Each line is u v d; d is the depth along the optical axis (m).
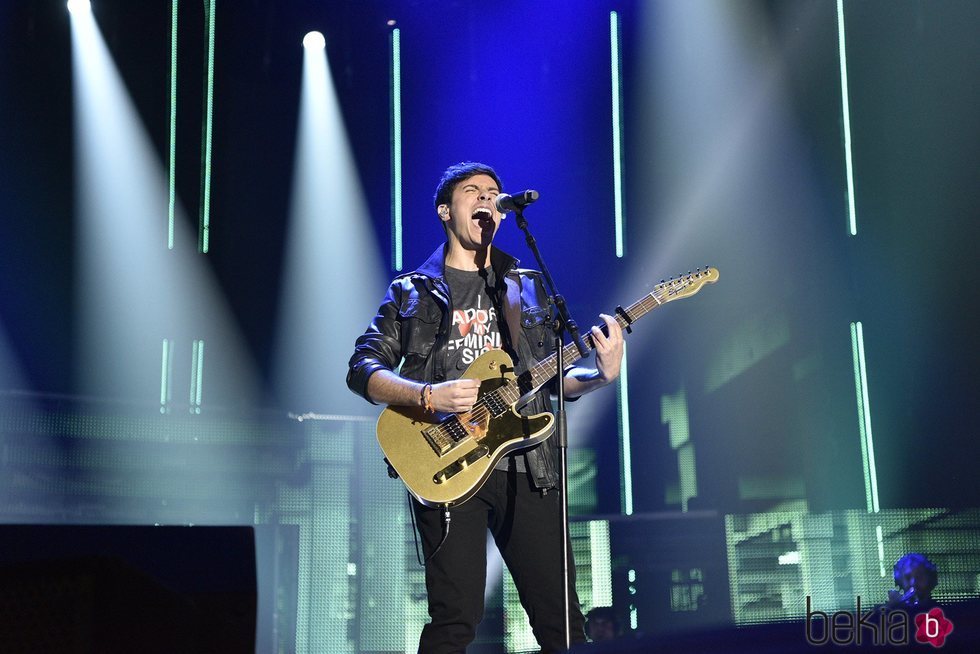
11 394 5.87
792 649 1.42
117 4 7.22
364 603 6.14
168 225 7.25
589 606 6.38
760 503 7.30
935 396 7.09
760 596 6.40
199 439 6.24
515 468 2.70
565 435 2.59
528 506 2.68
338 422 6.47
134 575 1.57
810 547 6.51
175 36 7.34
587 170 7.66
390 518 6.36
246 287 7.37
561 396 2.62
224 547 1.62
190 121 7.36
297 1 7.43
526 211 7.62
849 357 7.37
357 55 7.62
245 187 7.45
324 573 6.18
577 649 1.55
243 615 1.60
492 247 2.96
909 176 7.28
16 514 5.80
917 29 7.21
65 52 7.15
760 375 7.51
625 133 7.66
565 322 2.70
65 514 5.90
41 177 7.06
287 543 6.01
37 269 6.98
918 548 6.56
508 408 2.71
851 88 7.43
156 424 6.18
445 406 2.60
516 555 2.69
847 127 7.45
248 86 7.48
